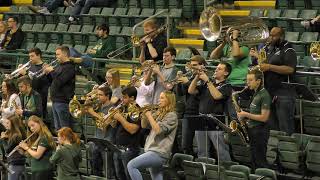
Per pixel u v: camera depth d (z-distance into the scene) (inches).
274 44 1175.0
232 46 1206.9
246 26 1204.5
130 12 1742.1
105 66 1450.5
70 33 1755.7
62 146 1143.0
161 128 1091.3
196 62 1143.0
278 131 1163.9
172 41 1609.3
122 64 1441.9
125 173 1192.2
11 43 1628.9
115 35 1647.4
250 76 1114.7
